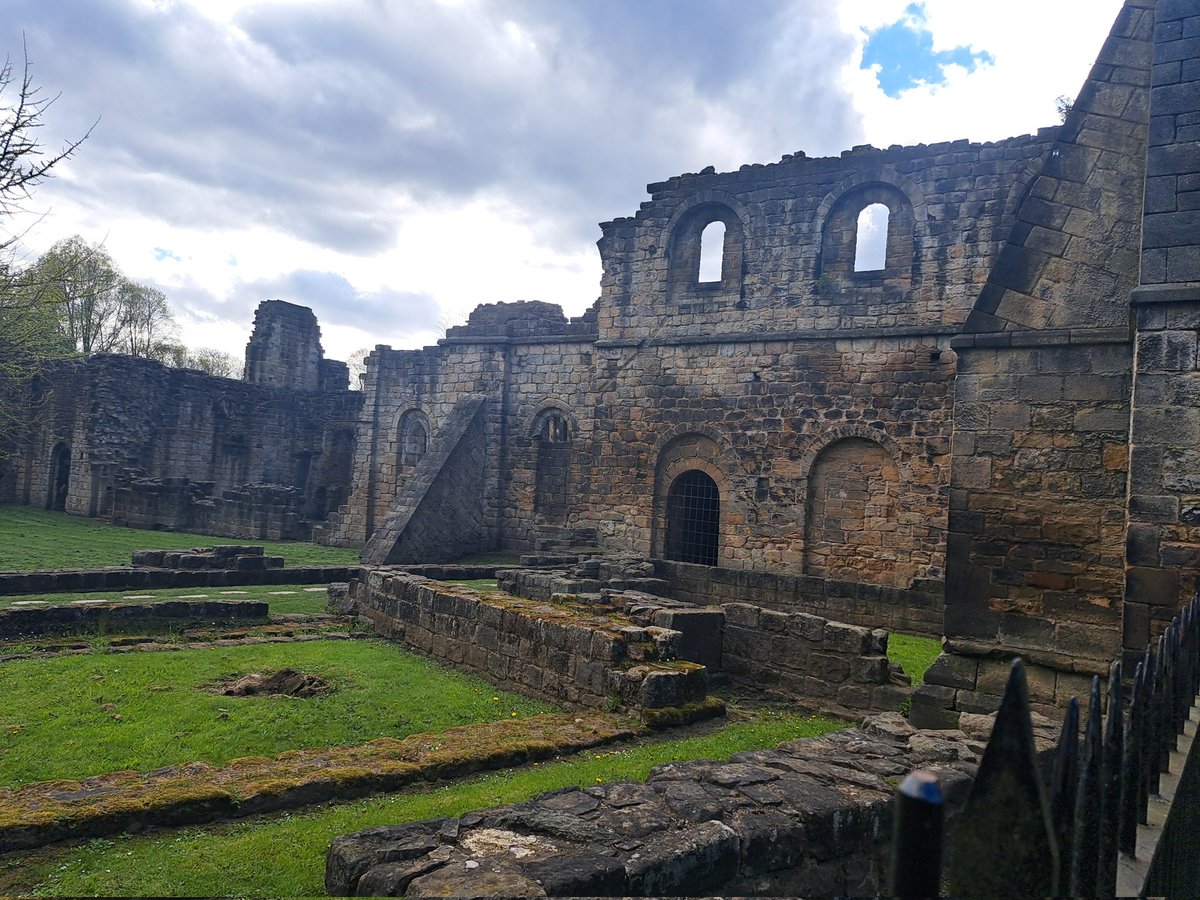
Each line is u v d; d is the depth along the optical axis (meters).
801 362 21.72
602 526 24.61
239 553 19.77
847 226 21.55
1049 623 9.18
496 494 28.72
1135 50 9.50
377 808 5.83
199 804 5.53
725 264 23.28
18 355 20.30
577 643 9.36
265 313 41.31
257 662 10.97
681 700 8.62
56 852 4.97
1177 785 3.70
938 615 15.97
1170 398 7.95
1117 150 9.46
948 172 20.03
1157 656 3.57
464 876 3.56
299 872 4.70
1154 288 8.04
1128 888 2.57
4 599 14.58
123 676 9.77
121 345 51.69
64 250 38.00
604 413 24.83
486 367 29.36
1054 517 9.27
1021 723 1.67
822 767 5.43
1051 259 9.63
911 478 20.03
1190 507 7.79
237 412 38.66
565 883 3.52
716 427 22.89
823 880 4.55
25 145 10.36
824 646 10.13
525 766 6.96
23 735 7.43
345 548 30.03
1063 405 9.34
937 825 1.26
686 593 19.38
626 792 4.73
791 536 21.55
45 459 36.34
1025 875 1.60
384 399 31.88
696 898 3.95
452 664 11.45
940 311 20.03
